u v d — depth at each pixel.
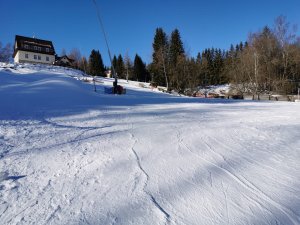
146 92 31.09
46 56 69.81
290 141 5.75
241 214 2.97
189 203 3.20
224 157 4.78
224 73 69.81
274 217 2.91
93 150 5.18
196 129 7.01
